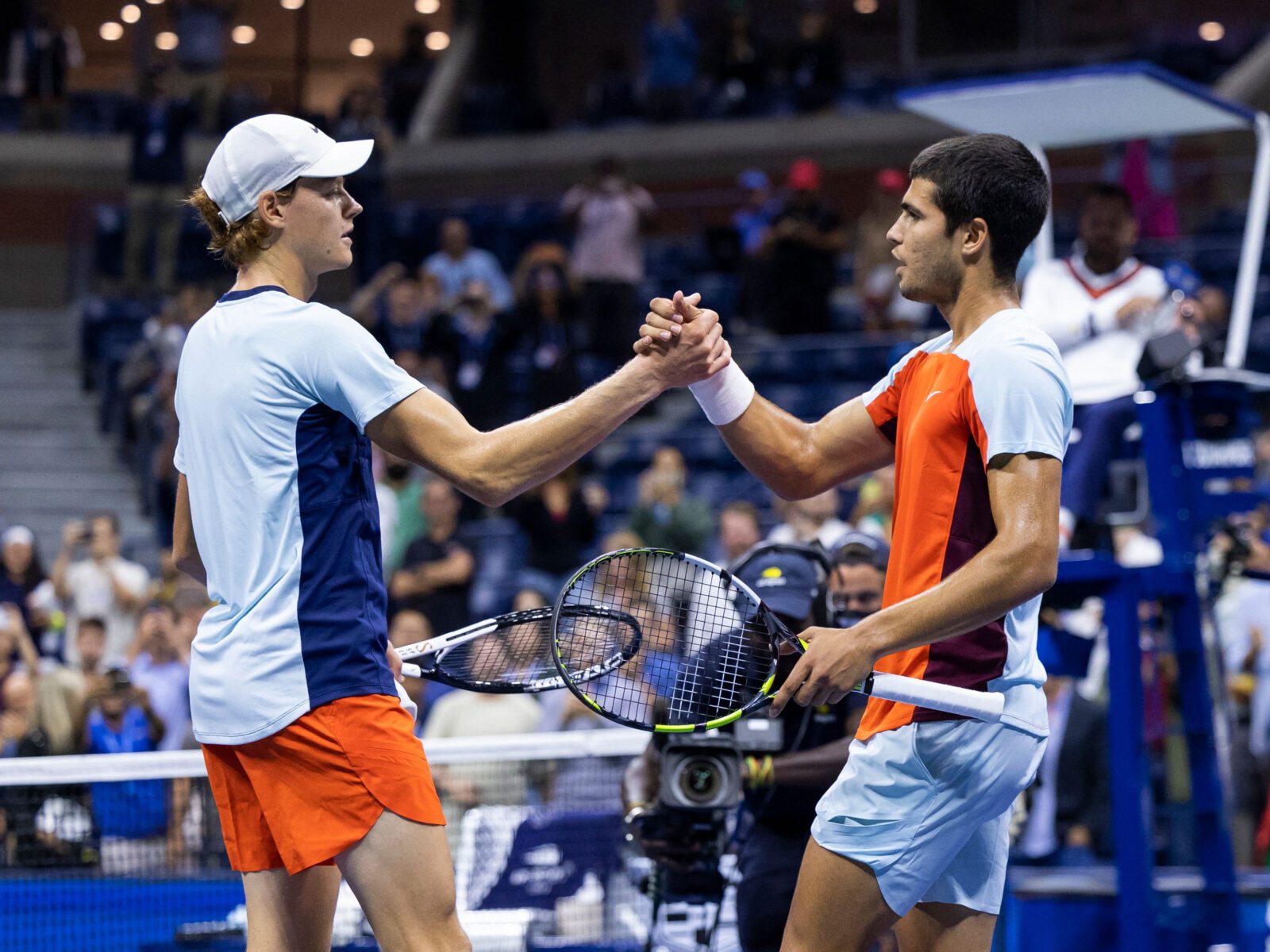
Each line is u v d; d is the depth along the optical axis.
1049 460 3.70
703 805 4.83
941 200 4.02
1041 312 8.41
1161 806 8.20
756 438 4.46
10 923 6.61
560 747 6.17
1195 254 16.89
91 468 19.58
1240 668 9.70
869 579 5.42
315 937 4.05
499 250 22.20
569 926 6.85
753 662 4.07
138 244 21.06
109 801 6.79
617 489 16.73
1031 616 4.00
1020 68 25.42
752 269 18.08
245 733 3.75
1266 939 6.90
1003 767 3.87
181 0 25.70
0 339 23.05
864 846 3.87
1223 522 7.34
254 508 3.79
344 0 30.45
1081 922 6.86
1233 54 23.72
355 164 4.02
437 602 11.93
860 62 26.97
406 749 3.81
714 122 25.00
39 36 26.58
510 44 28.94
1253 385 6.84
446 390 15.82
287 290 4.04
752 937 5.24
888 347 16.98
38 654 12.80
